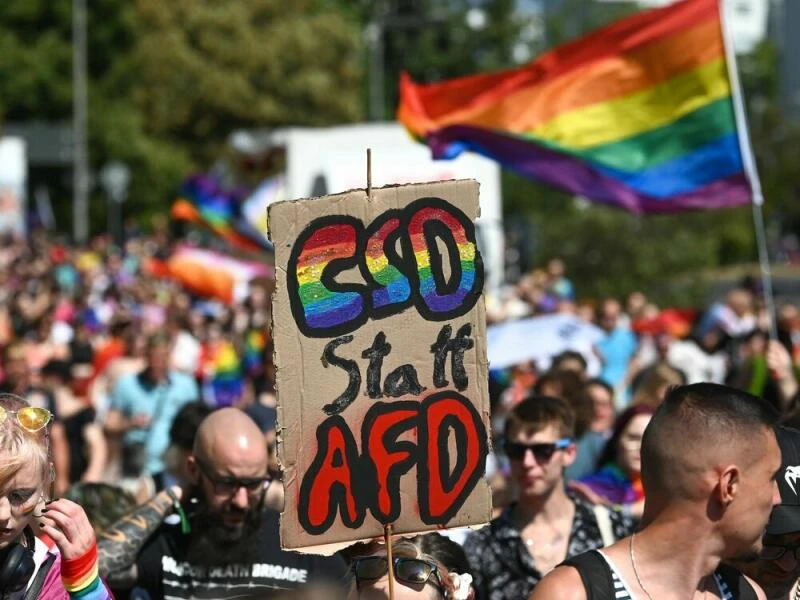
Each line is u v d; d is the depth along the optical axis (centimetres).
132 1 5191
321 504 312
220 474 421
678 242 2781
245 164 2125
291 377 311
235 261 1903
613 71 783
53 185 5472
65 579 336
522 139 791
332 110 5091
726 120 768
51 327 1556
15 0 5241
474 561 496
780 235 5519
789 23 7369
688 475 295
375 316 316
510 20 4412
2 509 314
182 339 1364
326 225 313
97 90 5212
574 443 507
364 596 331
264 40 5050
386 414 315
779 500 330
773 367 743
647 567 300
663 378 723
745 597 316
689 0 769
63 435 884
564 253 2798
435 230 318
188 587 427
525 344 959
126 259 3669
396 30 4488
